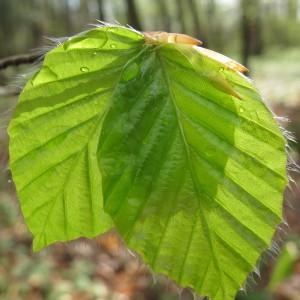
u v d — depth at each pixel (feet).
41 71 0.25
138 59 0.26
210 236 0.26
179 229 0.26
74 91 0.26
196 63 0.24
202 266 0.26
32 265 1.97
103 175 0.25
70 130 0.26
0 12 6.33
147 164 0.26
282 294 1.50
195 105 0.26
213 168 0.26
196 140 0.26
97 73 0.26
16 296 1.81
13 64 0.35
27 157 0.26
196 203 0.26
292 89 5.38
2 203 2.34
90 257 2.04
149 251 0.26
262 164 0.25
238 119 0.25
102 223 0.28
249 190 0.26
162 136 0.26
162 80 0.26
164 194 0.26
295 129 2.38
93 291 1.81
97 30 0.24
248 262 0.26
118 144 0.26
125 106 0.26
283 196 0.25
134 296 1.77
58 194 0.27
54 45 0.26
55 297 1.80
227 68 0.24
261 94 0.25
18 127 0.26
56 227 0.28
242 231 0.26
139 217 0.26
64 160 0.27
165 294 1.69
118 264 1.97
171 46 0.25
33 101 0.25
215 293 0.26
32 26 6.56
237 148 0.26
